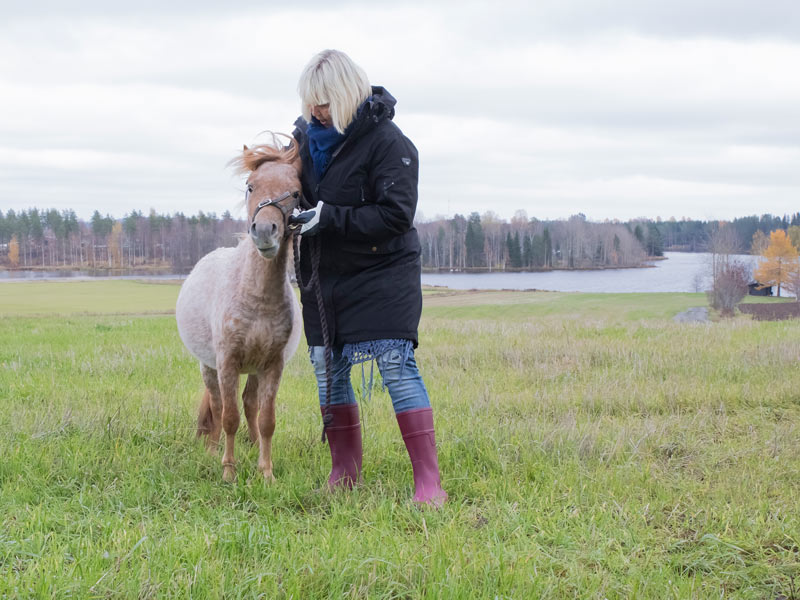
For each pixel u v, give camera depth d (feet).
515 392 22.07
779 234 269.23
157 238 469.16
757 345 29.07
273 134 13.43
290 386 23.41
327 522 10.87
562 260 480.64
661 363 25.58
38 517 10.75
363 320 12.49
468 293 201.05
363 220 11.94
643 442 15.78
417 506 11.83
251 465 14.40
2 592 8.09
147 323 51.75
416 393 12.73
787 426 17.33
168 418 17.34
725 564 9.81
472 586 8.61
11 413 17.44
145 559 9.23
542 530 10.69
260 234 11.64
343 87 11.73
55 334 41.16
